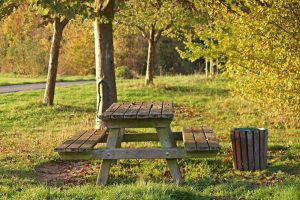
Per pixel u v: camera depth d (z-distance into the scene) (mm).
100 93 12906
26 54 52688
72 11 9867
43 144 12781
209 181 8031
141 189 6844
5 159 10055
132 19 25750
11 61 54156
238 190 7289
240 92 11188
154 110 8469
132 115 7855
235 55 10570
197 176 8500
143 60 57344
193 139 8227
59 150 7648
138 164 9484
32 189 7152
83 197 6684
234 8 10328
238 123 17703
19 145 12953
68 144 7969
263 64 10312
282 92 10266
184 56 11227
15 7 14828
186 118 19375
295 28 9805
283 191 6891
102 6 12719
